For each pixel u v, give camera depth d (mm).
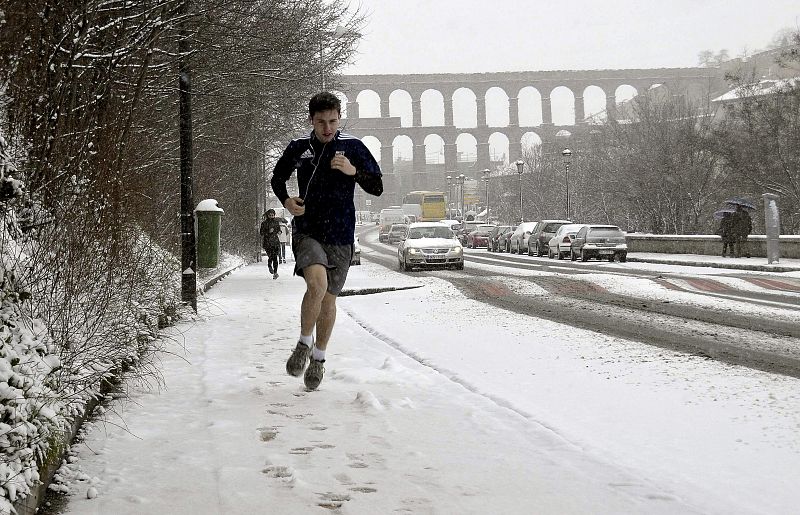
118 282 7637
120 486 4434
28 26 7523
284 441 5379
